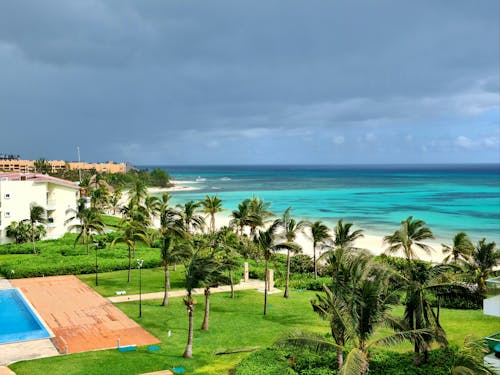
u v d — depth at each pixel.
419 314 26.20
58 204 80.06
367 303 22.73
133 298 46.84
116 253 64.81
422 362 28.45
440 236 87.81
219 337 35.47
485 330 36.69
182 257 41.75
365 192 194.62
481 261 44.31
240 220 67.00
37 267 55.66
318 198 168.75
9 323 39.50
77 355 31.38
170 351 32.41
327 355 29.73
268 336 35.66
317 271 58.78
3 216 72.56
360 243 81.81
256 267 59.22
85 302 45.28
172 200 161.12
